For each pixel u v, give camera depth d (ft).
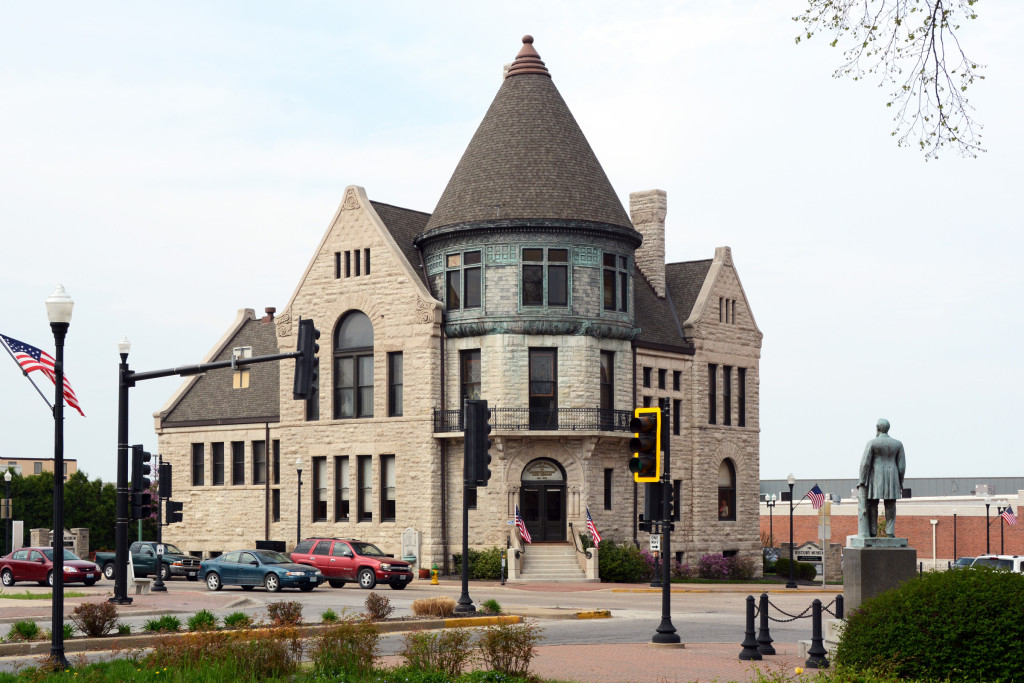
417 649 64.34
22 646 77.25
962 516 280.10
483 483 103.35
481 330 167.53
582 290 168.35
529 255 167.63
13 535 215.51
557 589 148.15
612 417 171.42
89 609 82.84
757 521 202.69
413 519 170.19
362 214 178.81
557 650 80.64
